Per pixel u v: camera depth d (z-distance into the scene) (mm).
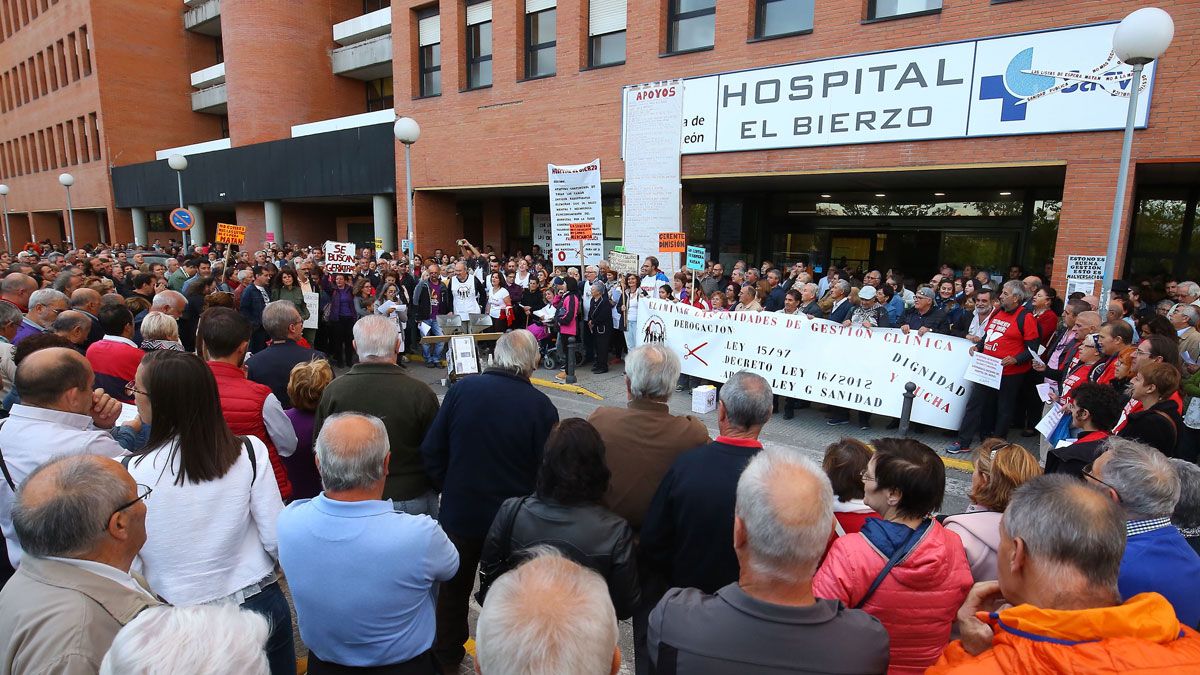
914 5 10016
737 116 11695
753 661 1504
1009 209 12109
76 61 31594
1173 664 1333
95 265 12086
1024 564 1657
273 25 23625
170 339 4598
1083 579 1548
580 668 1190
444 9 16125
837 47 10516
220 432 2311
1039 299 6824
